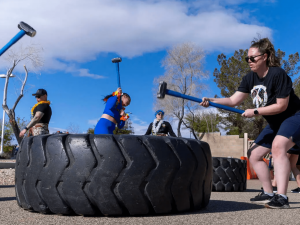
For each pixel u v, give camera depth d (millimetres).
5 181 6031
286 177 2668
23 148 2367
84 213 2084
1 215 2166
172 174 2176
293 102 2760
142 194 2090
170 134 5914
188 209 2314
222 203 2941
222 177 4781
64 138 2146
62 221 1955
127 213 2104
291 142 2695
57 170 2111
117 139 2107
